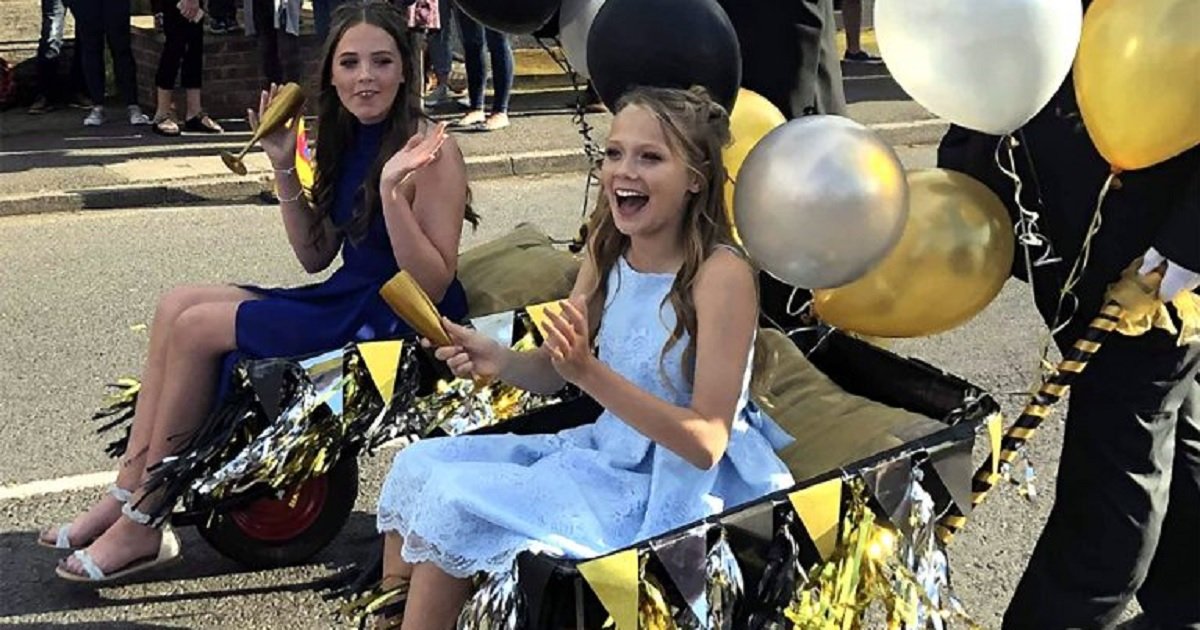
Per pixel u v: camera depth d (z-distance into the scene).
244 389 3.33
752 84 3.75
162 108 9.48
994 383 5.54
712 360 2.66
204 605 3.70
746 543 2.53
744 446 2.81
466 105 10.20
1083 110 2.80
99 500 4.29
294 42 9.59
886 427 2.88
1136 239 2.89
